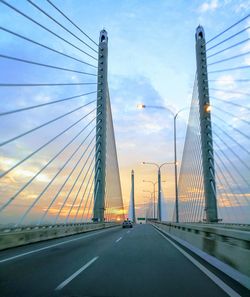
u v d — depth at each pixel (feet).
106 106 184.34
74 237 88.63
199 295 22.86
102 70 183.42
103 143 179.73
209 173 154.10
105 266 35.17
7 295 22.57
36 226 77.00
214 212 149.07
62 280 27.61
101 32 187.42
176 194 124.77
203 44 170.50
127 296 22.61
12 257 42.86
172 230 94.02
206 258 39.45
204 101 162.50
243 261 26.66
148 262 38.24
